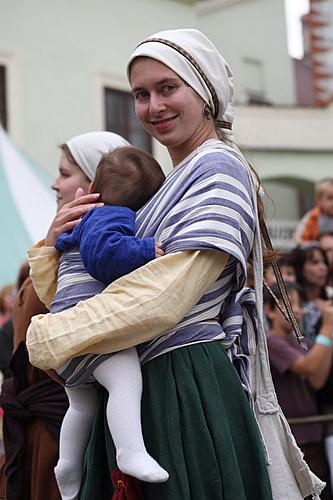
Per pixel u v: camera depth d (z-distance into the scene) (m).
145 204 2.79
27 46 14.41
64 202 3.88
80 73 14.88
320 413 5.60
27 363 3.65
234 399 2.68
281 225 16.27
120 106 15.33
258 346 2.83
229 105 2.96
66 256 2.79
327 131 17.70
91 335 2.57
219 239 2.61
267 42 20.97
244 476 2.65
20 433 3.63
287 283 5.67
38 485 3.57
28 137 14.33
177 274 2.58
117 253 2.60
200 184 2.69
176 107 2.82
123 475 2.62
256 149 17.27
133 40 15.55
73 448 2.86
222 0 20.31
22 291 3.71
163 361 2.66
